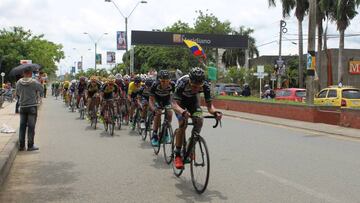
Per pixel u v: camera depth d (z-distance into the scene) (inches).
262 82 1924.2
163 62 1988.2
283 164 349.4
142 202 241.3
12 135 483.2
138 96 520.1
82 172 319.9
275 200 242.7
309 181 289.4
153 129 393.1
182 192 262.4
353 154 405.4
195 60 1962.4
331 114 683.4
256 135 546.0
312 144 471.8
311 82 792.9
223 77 2011.6
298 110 753.6
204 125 663.8
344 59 1711.4
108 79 550.9
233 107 1011.3
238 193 257.9
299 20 1462.8
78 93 804.0
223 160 364.8
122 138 506.3
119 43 1672.0
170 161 345.4
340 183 284.7
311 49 798.5
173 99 283.7
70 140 490.6
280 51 1721.2
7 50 2469.2
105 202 241.8
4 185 281.7
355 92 773.9
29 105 416.2
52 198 250.4
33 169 331.9
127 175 309.6
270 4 1412.4
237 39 1573.6
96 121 611.2
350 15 1321.4
